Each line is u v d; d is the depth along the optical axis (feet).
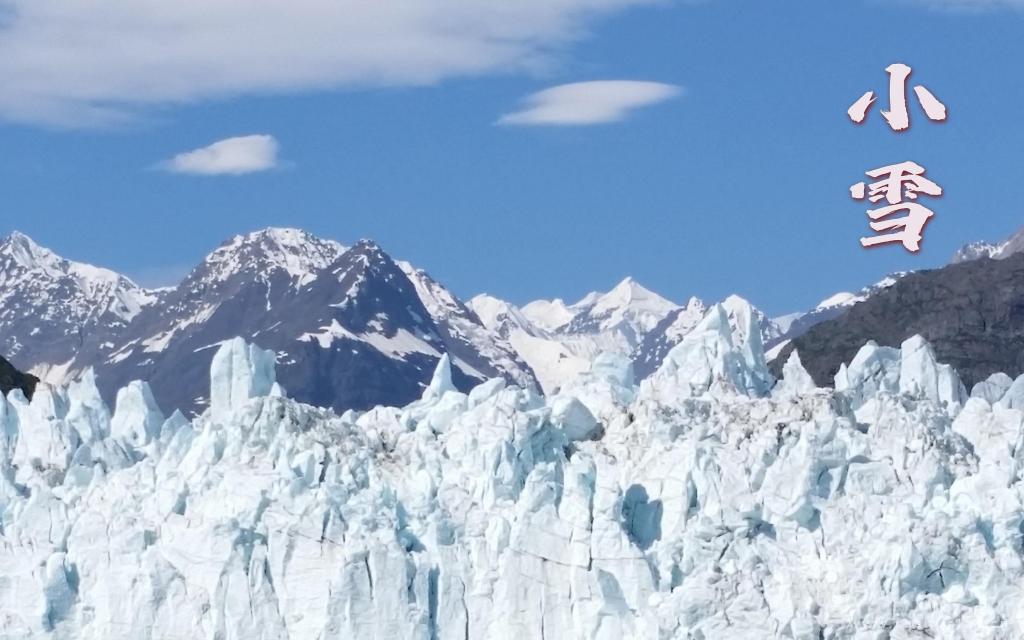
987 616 422.00
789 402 475.72
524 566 437.58
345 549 436.76
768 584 432.66
